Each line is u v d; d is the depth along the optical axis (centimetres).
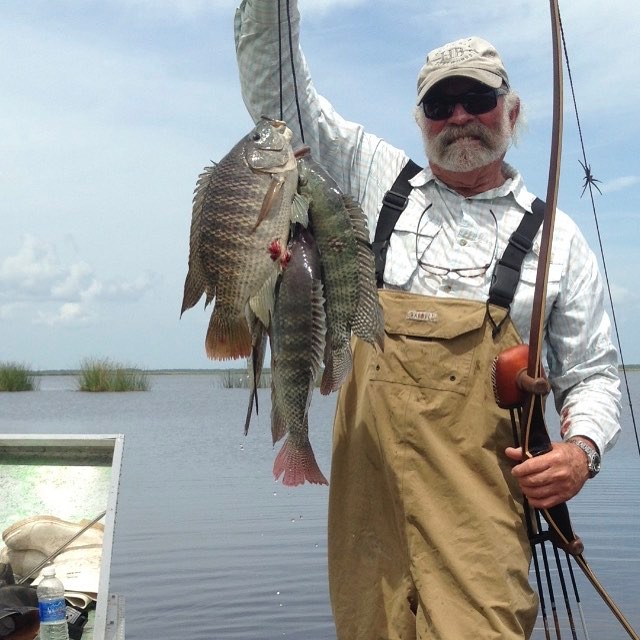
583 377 179
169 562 435
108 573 201
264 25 170
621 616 168
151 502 605
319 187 150
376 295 154
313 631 338
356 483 176
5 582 206
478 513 165
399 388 170
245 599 373
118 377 2028
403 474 168
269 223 140
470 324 169
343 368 153
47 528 222
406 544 168
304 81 179
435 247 177
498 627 158
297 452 151
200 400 2012
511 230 176
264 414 1451
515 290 172
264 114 180
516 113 184
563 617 355
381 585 173
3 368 2038
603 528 495
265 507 579
